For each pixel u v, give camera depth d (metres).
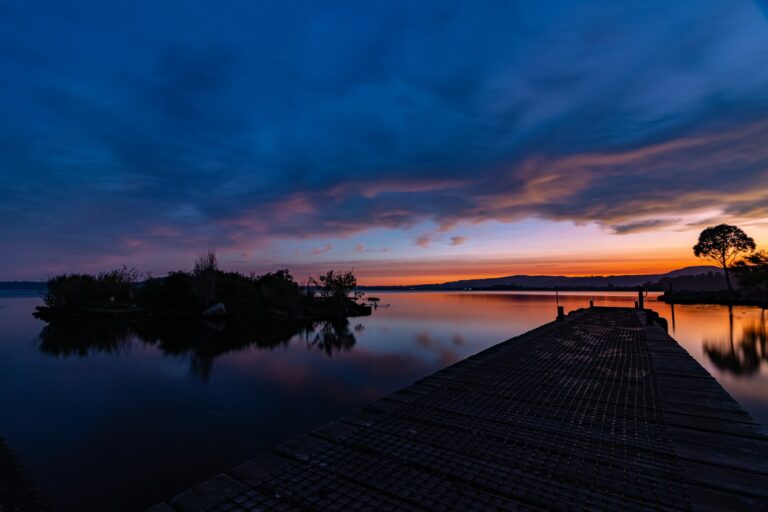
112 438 5.88
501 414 4.18
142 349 14.18
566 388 5.23
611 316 17.06
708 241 50.88
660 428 3.72
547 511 2.39
